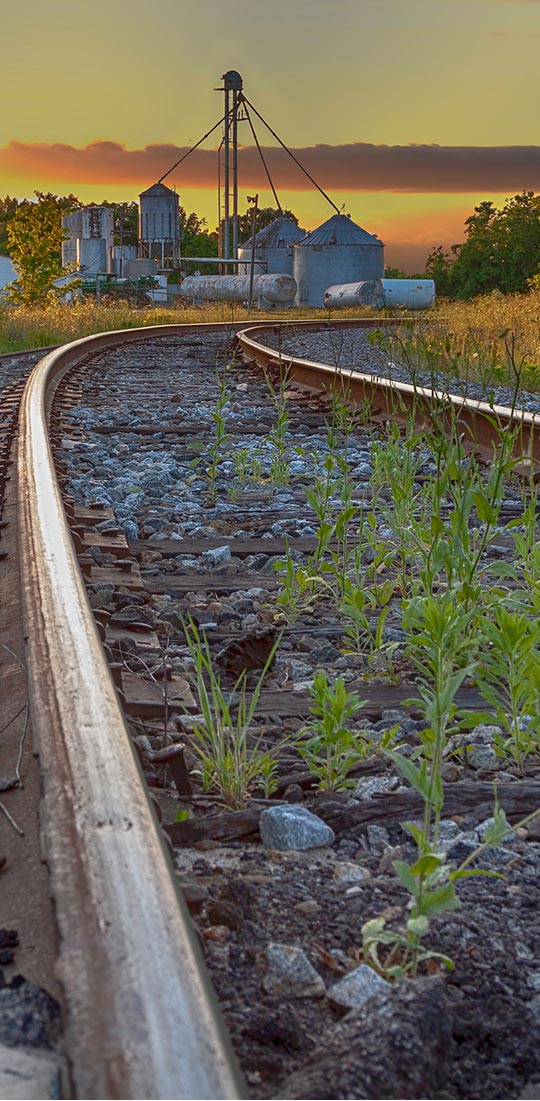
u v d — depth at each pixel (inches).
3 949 65.7
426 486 240.4
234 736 109.8
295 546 210.5
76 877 62.4
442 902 74.8
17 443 265.4
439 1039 62.8
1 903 72.6
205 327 1171.3
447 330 728.3
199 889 80.4
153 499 260.4
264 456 319.3
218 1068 48.9
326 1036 63.9
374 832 96.7
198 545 212.2
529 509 173.8
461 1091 64.1
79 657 96.9
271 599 179.3
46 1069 51.2
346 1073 59.3
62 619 108.3
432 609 124.2
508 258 3750.0
